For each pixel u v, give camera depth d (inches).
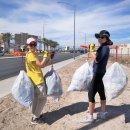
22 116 125.3
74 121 116.1
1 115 125.3
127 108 134.6
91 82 112.0
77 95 168.9
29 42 111.4
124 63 635.5
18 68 435.5
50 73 118.7
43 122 116.2
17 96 110.4
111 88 119.2
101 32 109.7
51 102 149.4
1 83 229.9
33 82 113.7
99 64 109.8
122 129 106.7
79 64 511.5
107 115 121.4
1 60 757.9
